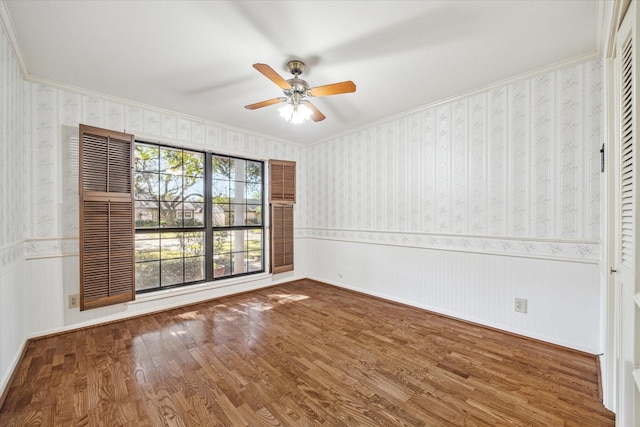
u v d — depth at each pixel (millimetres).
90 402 1690
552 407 1651
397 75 2500
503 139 2656
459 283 2971
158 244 3381
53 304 2619
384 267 3682
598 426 1505
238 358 2199
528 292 2531
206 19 1775
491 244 2746
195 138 3568
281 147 4523
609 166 1670
